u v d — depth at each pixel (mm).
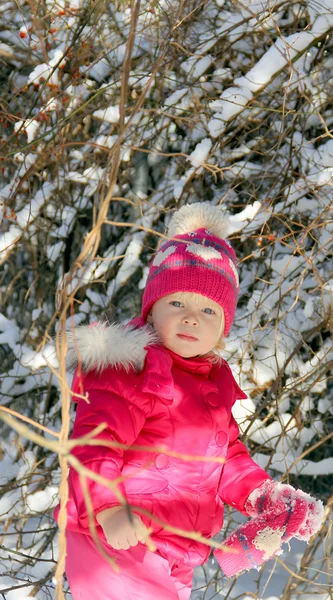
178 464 1864
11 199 3211
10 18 3734
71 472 1687
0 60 3791
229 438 2070
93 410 1784
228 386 2086
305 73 3381
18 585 2664
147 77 3457
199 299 1972
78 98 3453
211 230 2141
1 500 3355
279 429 3412
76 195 3725
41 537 2982
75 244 3760
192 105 3471
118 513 1606
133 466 1838
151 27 3346
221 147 3369
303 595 2637
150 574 1767
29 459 3590
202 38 3541
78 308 3703
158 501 1819
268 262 3572
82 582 1776
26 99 3795
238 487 2031
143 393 1851
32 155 3398
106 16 3570
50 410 3717
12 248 3568
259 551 1902
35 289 3768
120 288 3688
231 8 3516
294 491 1964
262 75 3160
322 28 3113
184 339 1962
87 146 3592
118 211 3744
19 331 3777
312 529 1903
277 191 3459
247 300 3680
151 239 3678
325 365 2951
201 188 3551
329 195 3316
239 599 2676
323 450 3557
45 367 3607
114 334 1885
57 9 3506
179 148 3643
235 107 3230
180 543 1824
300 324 3439
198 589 2645
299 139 3467
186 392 1937
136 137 3449
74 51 3324
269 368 3449
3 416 924
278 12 3363
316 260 3355
